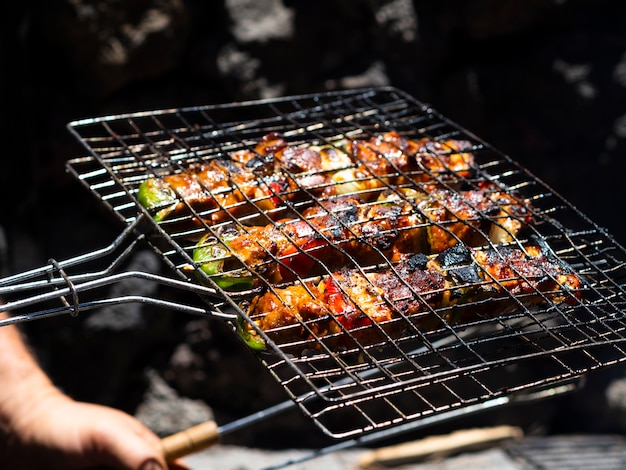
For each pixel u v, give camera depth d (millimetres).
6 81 1257
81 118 1291
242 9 1285
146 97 1296
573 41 1364
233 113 1334
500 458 1312
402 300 679
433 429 1453
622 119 1390
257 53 1289
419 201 751
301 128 856
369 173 774
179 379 1401
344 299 675
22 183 1300
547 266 717
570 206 771
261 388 1396
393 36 1316
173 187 727
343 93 892
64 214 1342
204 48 1291
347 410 1423
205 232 720
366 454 1349
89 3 1201
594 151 1409
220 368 1395
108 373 1351
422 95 1362
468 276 698
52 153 1288
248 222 742
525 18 1337
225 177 748
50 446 741
